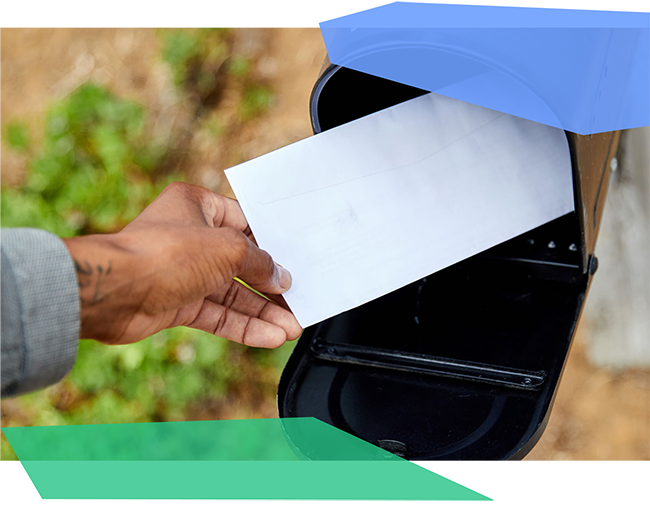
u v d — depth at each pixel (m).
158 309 1.10
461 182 1.19
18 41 3.66
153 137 3.28
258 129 3.20
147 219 1.14
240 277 1.17
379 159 1.20
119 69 3.45
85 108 3.27
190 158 3.26
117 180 3.19
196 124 3.29
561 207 1.15
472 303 1.34
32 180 3.24
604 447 2.39
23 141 3.40
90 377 2.96
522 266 1.34
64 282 0.92
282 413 1.21
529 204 1.17
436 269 1.17
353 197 1.20
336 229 1.21
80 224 3.18
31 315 0.89
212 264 1.10
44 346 0.90
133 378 2.95
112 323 1.09
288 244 1.21
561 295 1.32
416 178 1.20
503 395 1.18
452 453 1.12
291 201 1.21
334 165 1.20
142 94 3.37
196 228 1.12
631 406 2.39
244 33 3.30
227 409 2.89
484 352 1.25
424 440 1.15
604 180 1.31
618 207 2.09
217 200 1.31
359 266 1.19
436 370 1.23
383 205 1.20
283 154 1.21
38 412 2.99
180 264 1.08
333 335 1.32
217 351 2.89
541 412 1.14
